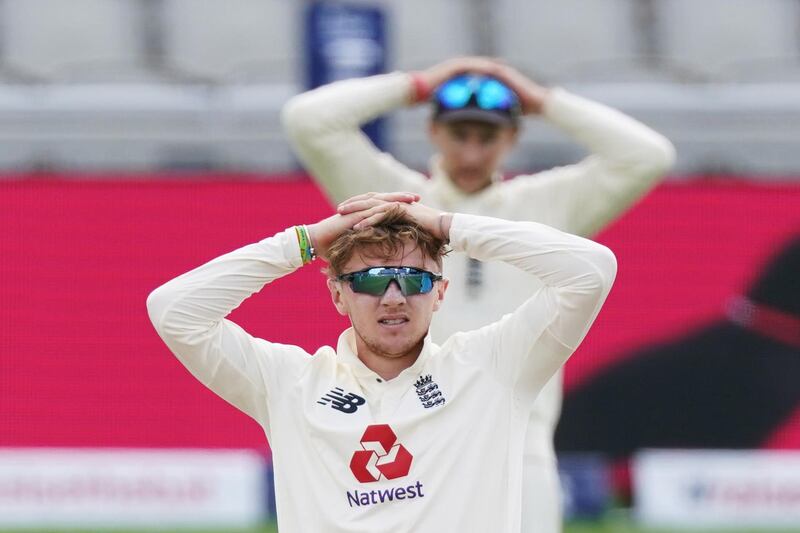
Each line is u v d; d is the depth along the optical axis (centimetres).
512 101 1923
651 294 3578
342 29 3008
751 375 3572
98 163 4819
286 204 3569
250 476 3491
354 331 1306
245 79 4956
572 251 1266
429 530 1225
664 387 3556
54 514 3469
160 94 4853
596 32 5534
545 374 1290
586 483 3522
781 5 5644
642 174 1944
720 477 3547
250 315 3466
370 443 1242
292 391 1284
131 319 3509
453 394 1265
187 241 3541
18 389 3481
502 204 1942
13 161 4800
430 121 1962
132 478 3481
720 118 4866
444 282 1309
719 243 3597
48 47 5394
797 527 3541
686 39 5544
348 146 1967
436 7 5516
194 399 3500
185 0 5512
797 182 3622
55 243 3519
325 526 1238
